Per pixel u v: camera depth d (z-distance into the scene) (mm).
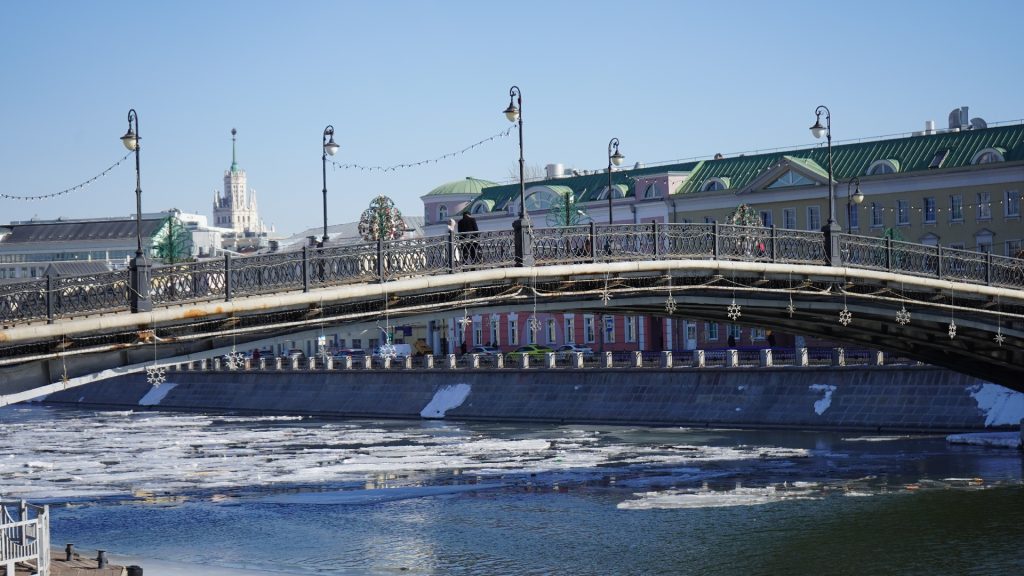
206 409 107000
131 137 32938
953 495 47406
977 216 93625
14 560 28297
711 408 75312
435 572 37594
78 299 30250
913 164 97062
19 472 62156
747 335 101438
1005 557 37875
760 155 108250
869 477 52250
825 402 70500
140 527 45531
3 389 30547
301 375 101250
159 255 130625
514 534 43094
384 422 88375
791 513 45219
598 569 37688
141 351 32562
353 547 41375
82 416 102500
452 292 36625
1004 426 63281
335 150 45625
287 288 33188
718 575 36719
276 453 68875
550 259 37969
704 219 106625
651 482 53594
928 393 66938
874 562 37719
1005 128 94688
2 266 146750
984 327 50438
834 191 99875
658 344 107938
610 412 79750
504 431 77438
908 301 47000
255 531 44500
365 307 35031
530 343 117438
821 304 45594
